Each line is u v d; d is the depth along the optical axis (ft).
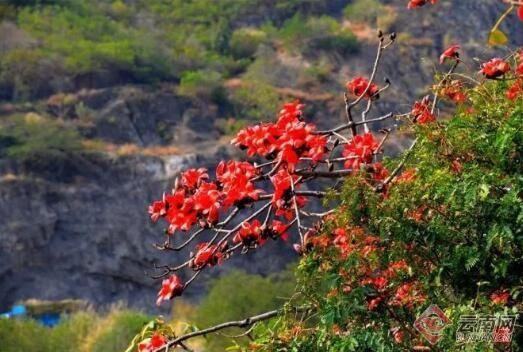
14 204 142.00
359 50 204.33
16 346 74.28
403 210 11.80
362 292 11.55
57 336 77.51
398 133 14.94
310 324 13.07
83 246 143.84
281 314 12.54
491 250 11.48
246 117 178.29
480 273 11.61
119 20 214.28
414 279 11.88
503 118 12.06
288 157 12.53
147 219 148.25
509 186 11.53
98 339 76.48
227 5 224.74
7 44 178.29
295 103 13.23
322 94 191.52
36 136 149.59
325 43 203.62
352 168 13.41
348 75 200.03
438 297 11.73
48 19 195.31
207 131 171.12
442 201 11.77
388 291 11.83
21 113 161.79
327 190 12.38
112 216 147.23
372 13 215.10
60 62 172.86
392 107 180.55
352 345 11.23
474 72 13.97
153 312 141.59
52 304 134.82
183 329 14.35
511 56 13.38
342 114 186.09
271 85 193.26
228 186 12.98
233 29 220.84
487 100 13.00
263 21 224.33
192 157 159.22
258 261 140.67
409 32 208.33
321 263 11.94
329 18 209.97
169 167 156.04
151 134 167.43
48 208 143.74
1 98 165.37
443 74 14.21
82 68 173.27
